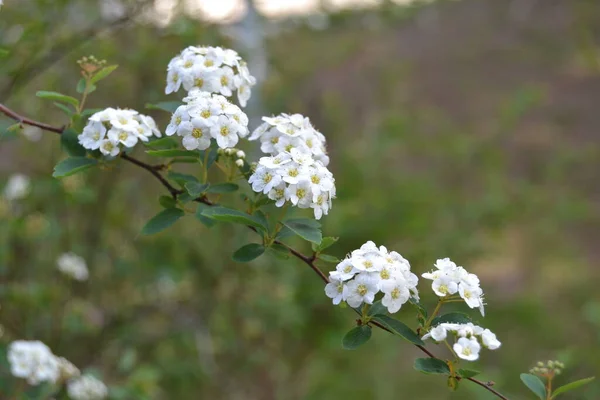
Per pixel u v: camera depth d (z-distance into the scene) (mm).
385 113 1543
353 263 529
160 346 1005
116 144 575
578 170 1797
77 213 948
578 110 2154
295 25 1349
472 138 1608
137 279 998
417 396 1035
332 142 1396
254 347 1076
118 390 759
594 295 1302
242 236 1045
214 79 583
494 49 2510
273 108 1141
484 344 532
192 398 1000
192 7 895
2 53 624
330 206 558
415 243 1238
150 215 1036
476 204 1396
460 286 543
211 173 926
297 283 1130
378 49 2064
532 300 1257
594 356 1068
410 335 537
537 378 555
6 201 870
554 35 2533
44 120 879
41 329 866
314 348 1166
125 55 887
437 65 2361
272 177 548
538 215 1557
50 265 896
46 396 703
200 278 1051
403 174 1460
